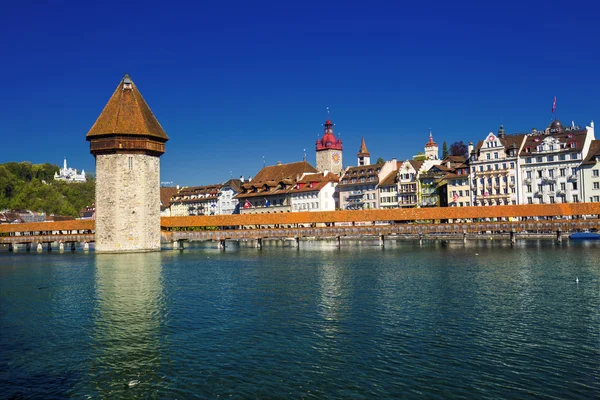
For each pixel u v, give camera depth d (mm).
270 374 24031
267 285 46656
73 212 190000
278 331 30750
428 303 37531
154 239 85125
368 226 89000
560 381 22750
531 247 80562
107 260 72625
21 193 180125
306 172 154625
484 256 67812
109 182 81250
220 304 38562
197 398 21812
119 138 80750
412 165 130125
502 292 41094
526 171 111875
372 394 21719
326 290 43500
